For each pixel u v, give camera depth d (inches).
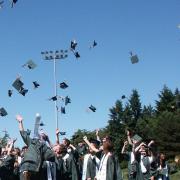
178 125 2475.4
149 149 551.8
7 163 496.7
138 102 3102.9
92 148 534.3
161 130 2497.5
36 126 396.8
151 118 2751.0
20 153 559.5
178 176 1300.4
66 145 540.7
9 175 498.3
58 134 482.3
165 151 2444.6
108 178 438.0
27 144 394.9
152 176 538.0
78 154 555.8
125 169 1989.4
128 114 3016.7
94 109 741.3
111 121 2970.0
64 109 772.0
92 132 1942.7
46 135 400.8
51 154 394.3
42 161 388.8
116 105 3034.0
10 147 502.6
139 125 2709.2
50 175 391.2
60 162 465.1
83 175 543.2
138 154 501.7
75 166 542.0
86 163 542.9
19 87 628.7
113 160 444.1
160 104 2800.2
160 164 571.2
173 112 2593.5
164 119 2514.8
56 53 1348.4
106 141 450.0
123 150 512.7
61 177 454.9
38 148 390.0
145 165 532.1
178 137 2458.2
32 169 382.6
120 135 2684.5
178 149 2438.5
